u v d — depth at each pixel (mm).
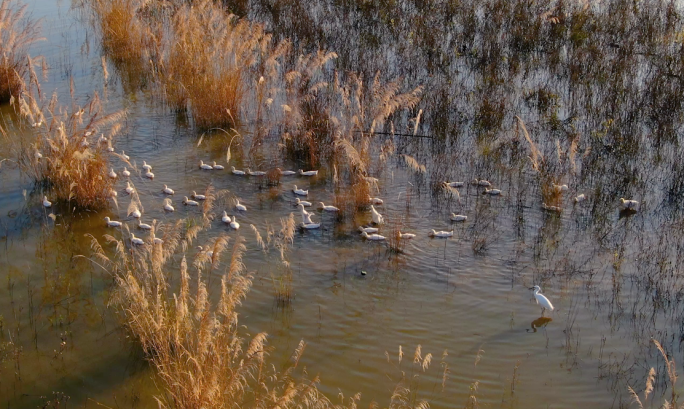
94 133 12906
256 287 9680
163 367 7359
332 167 13758
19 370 7914
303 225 11320
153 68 18422
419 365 8117
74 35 21844
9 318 8875
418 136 15211
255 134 14641
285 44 16766
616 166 13602
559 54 19969
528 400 7582
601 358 8312
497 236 11164
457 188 12891
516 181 13164
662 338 8664
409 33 21109
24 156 13656
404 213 11938
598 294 9586
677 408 7230
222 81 15523
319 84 14969
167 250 8211
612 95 16469
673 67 18062
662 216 11820
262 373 7867
